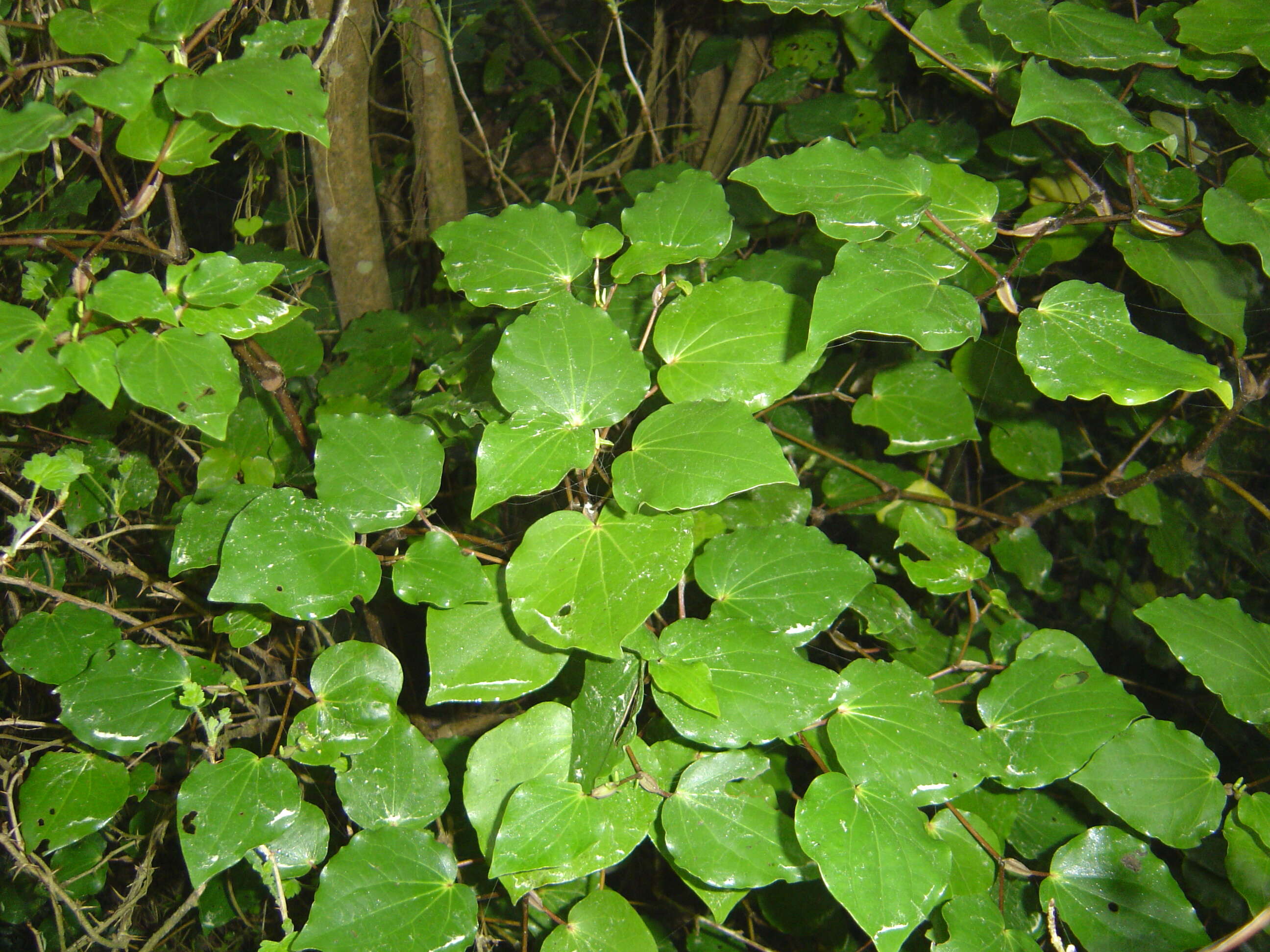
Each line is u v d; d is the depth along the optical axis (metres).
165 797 0.82
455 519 0.88
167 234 0.89
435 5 0.96
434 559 0.57
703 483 0.52
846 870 0.52
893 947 0.51
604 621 0.51
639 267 0.61
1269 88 0.90
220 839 0.56
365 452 0.58
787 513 0.77
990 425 1.05
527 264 0.62
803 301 0.60
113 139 0.73
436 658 0.56
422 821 0.58
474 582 0.56
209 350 0.52
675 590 0.76
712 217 0.62
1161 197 0.73
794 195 0.60
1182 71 0.69
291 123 0.50
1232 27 0.62
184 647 0.75
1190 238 0.66
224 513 0.60
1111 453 1.05
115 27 0.53
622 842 0.56
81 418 0.78
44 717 0.87
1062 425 1.03
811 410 1.07
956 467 0.97
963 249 0.61
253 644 0.76
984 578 0.85
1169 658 0.96
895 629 0.73
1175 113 0.87
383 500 0.57
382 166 1.22
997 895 0.64
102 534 0.80
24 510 0.60
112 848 0.86
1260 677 0.62
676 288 0.70
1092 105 0.57
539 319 0.57
